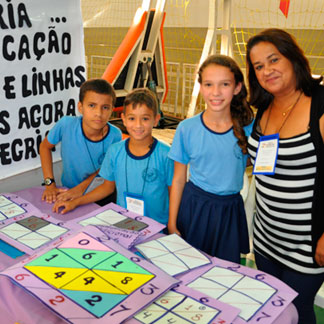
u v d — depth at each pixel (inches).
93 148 62.6
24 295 31.7
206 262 37.2
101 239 37.4
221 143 49.8
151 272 33.4
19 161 62.3
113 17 301.7
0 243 40.7
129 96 52.3
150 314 28.9
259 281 34.3
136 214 47.6
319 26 217.5
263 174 44.0
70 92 67.2
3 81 56.6
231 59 47.8
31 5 57.2
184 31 291.0
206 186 52.3
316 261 44.6
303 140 41.9
